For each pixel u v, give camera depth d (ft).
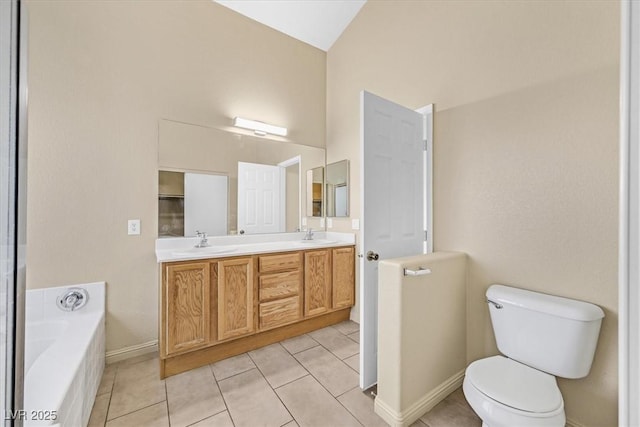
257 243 8.88
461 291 5.96
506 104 5.45
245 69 8.73
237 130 8.58
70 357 4.33
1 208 2.26
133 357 6.86
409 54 7.37
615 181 4.22
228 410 5.09
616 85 4.21
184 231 7.63
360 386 5.72
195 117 7.84
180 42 7.61
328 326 8.87
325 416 4.98
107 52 6.59
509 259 5.41
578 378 4.34
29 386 3.60
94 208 6.44
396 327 4.76
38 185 5.88
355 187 9.17
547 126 4.91
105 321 6.52
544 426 3.43
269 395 5.52
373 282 5.70
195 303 6.28
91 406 5.04
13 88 2.32
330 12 8.92
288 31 9.53
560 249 4.77
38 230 5.87
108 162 6.60
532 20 5.09
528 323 4.59
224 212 8.31
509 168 5.41
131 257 6.87
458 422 4.89
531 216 5.11
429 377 5.28
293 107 9.73
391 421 4.75
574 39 4.61
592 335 4.11
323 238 10.25
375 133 5.63
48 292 5.95
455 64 6.30
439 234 6.62
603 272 4.32
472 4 5.98
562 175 4.74
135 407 5.15
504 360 4.71
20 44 2.37
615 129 4.23
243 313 6.95
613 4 4.24
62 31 6.10
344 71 9.62
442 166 6.56
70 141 6.18
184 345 6.13
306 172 9.96
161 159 7.30
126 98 6.83
